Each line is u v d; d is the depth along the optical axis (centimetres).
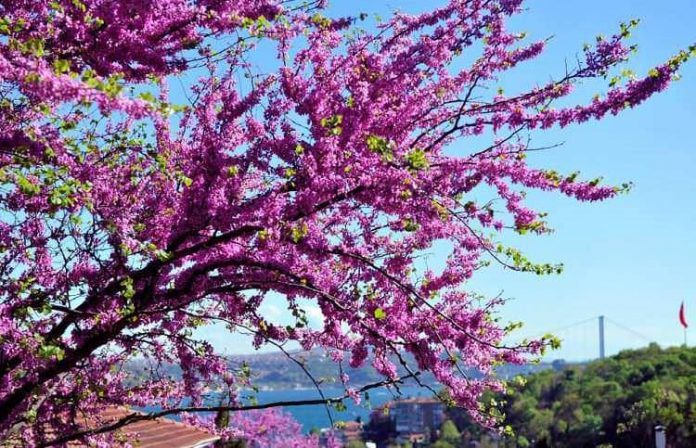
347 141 536
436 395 553
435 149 604
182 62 574
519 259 507
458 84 582
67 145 499
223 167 550
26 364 515
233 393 643
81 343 579
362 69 578
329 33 589
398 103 579
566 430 9662
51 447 671
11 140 464
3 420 557
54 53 506
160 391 693
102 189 540
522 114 534
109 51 525
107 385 656
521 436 9819
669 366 11362
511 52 586
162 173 542
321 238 525
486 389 546
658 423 7125
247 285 558
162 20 535
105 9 511
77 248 566
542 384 12075
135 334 604
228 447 1593
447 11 595
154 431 1350
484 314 577
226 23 542
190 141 607
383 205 520
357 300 567
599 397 10344
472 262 620
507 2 576
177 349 643
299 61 582
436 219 524
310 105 550
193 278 558
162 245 577
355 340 599
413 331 557
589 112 516
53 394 632
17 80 409
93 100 363
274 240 520
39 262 561
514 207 552
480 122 553
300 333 617
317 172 526
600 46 521
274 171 556
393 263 577
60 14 495
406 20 605
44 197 523
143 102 371
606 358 12738
